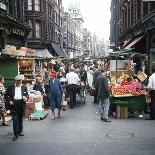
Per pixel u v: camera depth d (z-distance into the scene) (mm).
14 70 17734
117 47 52344
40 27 44688
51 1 50562
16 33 28859
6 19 24453
